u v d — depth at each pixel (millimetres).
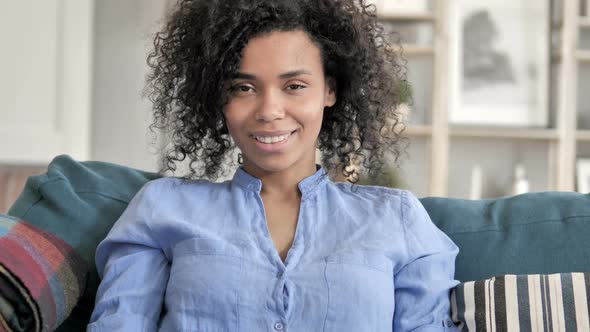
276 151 1304
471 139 4133
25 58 3293
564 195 1468
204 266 1261
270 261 1266
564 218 1407
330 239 1304
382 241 1301
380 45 1560
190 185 1405
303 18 1328
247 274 1248
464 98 4078
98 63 3576
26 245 1210
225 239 1299
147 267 1320
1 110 3295
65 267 1262
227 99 1323
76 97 3318
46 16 3295
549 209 1429
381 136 1586
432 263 1325
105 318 1252
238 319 1223
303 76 1307
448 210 1464
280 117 1286
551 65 4051
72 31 3305
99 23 3570
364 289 1236
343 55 1410
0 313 1082
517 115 4055
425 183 4082
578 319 1229
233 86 1314
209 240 1284
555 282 1264
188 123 1483
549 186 4094
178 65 1465
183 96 1462
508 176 4125
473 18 4094
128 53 3580
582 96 4062
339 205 1354
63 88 3307
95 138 3588
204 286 1239
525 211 1433
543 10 4059
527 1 4070
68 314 1236
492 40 4078
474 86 4078
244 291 1232
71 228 1432
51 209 1456
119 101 3588
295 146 1314
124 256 1316
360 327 1221
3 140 3293
